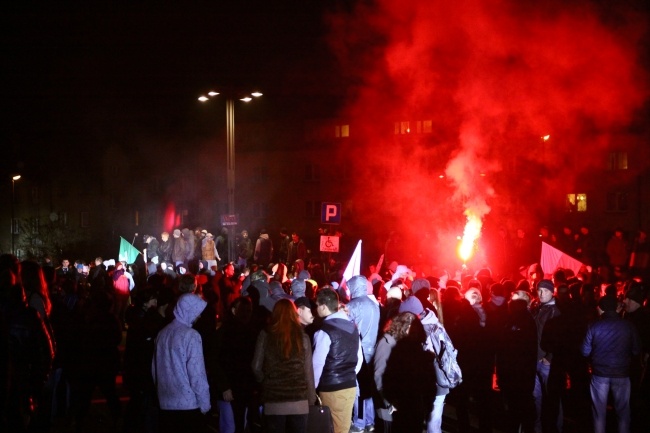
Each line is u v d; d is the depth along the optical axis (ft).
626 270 78.84
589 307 39.37
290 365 23.08
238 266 85.61
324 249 65.05
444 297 34.76
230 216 85.81
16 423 21.98
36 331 23.26
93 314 33.68
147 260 90.94
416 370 27.07
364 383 34.73
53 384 34.06
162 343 24.30
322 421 23.36
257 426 35.32
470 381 32.60
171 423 23.95
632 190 143.13
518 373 31.89
